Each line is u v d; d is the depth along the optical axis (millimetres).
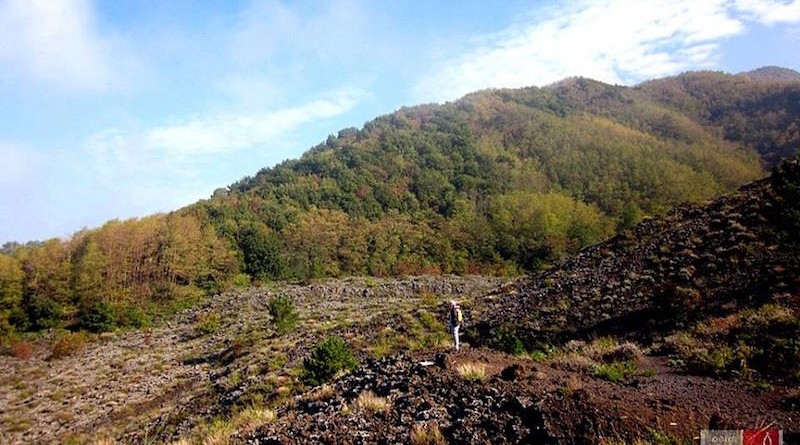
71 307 51000
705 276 19516
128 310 51656
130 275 58812
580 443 6539
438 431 7293
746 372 9828
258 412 11242
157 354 36469
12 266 50656
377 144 132250
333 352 14984
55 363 37281
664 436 6504
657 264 23453
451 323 12656
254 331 37000
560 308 22625
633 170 105750
